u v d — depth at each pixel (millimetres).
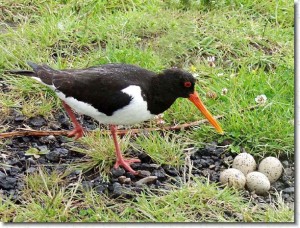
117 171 8766
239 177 8547
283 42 11352
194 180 8695
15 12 11742
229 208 8250
